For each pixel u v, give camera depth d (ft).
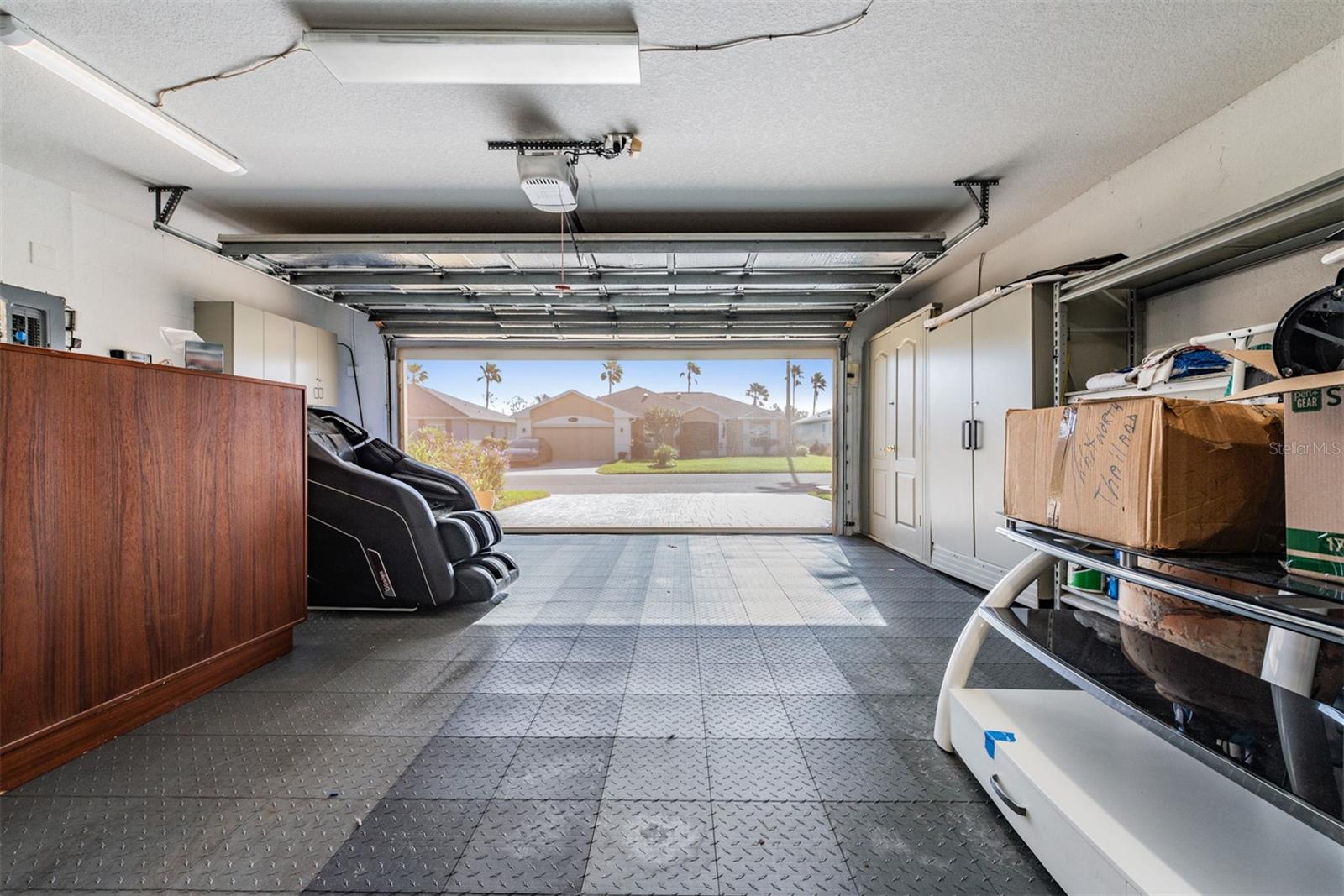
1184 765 4.58
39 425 5.56
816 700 7.35
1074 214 11.17
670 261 13.28
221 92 7.67
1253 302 7.64
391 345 21.20
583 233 12.87
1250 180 7.59
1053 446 5.02
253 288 14.97
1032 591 10.51
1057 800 4.11
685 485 36.86
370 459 13.64
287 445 8.92
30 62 7.03
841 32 6.53
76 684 5.89
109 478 6.23
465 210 11.85
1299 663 4.46
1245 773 3.12
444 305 17.01
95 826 4.86
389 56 6.61
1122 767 4.54
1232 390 5.90
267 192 10.91
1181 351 7.38
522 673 8.25
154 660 6.74
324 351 16.94
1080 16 6.21
